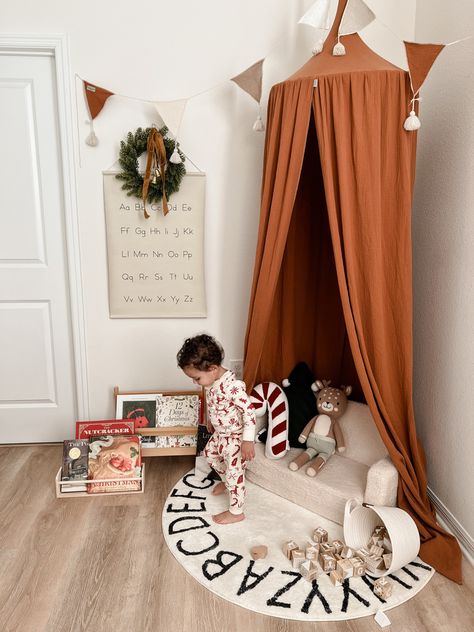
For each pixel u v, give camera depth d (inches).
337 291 102.1
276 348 104.0
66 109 98.6
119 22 96.9
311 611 65.3
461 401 80.7
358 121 76.1
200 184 102.6
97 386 109.7
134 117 100.4
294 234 98.9
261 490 93.7
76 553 76.1
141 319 107.7
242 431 84.0
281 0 97.3
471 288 77.8
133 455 93.4
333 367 106.2
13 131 101.1
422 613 65.6
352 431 95.2
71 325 109.0
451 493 83.8
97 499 90.7
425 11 94.1
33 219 104.5
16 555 75.5
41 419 112.5
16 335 108.6
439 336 88.0
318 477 87.1
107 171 100.7
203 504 88.7
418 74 74.1
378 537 76.6
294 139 80.5
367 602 67.0
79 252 104.0
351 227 78.6
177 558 74.8
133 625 63.1
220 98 100.5
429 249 92.0
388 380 81.4
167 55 98.5
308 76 78.7
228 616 64.6
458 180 81.7
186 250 104.9
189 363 80.0
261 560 74.4
